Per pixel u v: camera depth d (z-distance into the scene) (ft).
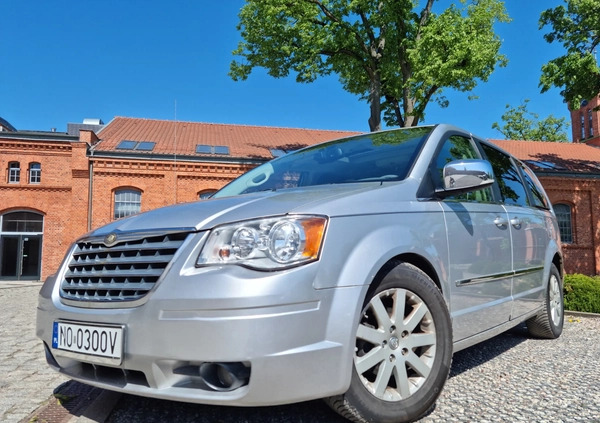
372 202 7.84
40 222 67.67
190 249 6.61
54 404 9.61
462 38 38.40
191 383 6.42
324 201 7.30
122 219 8.63
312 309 6.38
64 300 7.75
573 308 22.76
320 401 8.88
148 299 6.51
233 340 5.96
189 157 67.05
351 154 11.11
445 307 8.26
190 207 7.88
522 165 15.43
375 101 48.67
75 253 8.21
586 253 74.74
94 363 6.95
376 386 7.22
